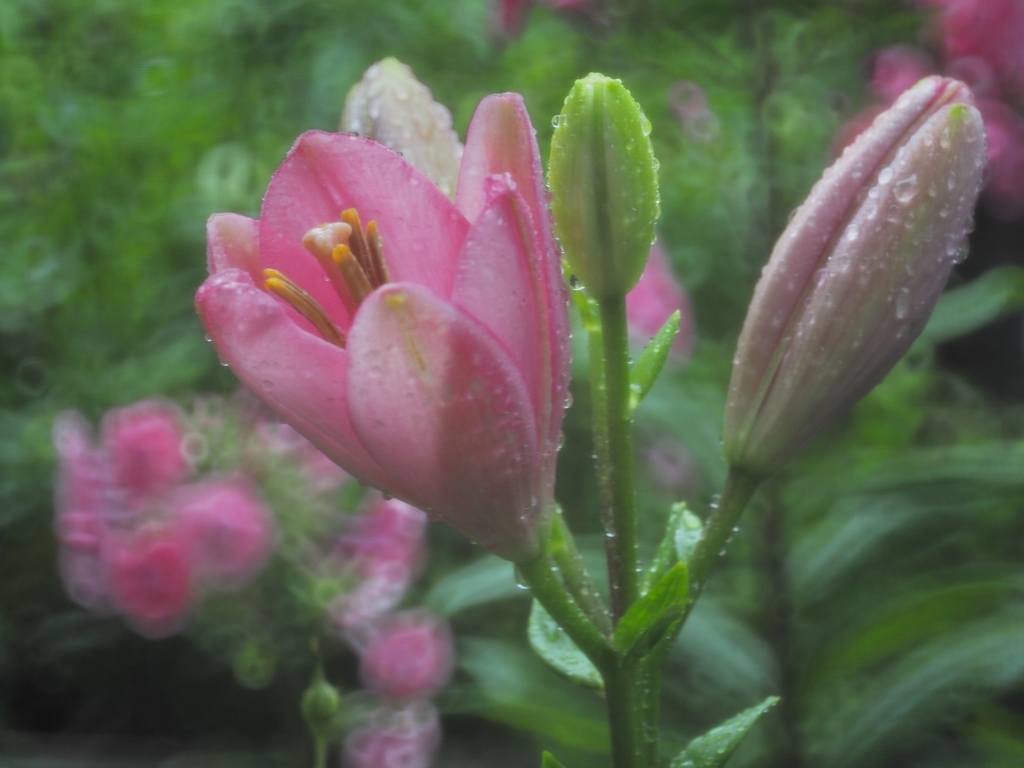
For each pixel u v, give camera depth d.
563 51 1.33
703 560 0.45
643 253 0.44
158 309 1.29
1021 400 1.72
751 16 0.99
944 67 1.14
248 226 0.44
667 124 1.38
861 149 0.45
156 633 0.79
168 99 1.24
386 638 0.83
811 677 0.80
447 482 0.41
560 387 0.42
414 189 0.42
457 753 1.33
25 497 1.18
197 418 0.81
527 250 0.41
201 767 1.11
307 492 0.79
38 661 1.25
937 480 0.80
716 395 0.97
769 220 0.98
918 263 0.44
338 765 1.16
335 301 0.44
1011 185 1.18
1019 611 0.79
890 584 0.98
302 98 1.29
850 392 0.45
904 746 0.83
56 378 1.22
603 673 0.43
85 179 1.25
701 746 0.45
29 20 1.27
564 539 0.45
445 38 1.37
